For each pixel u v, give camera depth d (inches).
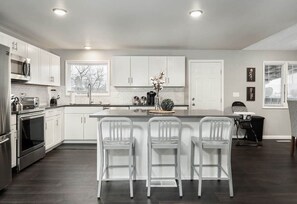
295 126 164.9
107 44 204.8
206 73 234.8
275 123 237.1
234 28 154.8
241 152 178.7
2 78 104.8
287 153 175.8
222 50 234.1
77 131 209.6
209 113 123.2
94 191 107.8
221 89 235.5
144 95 234.1
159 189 110.0
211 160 122.6
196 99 235.1
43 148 161.6
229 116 112.1
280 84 240.5
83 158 162.2
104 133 121.3
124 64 220.8
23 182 117.6
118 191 108.2
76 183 116.9
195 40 189.5
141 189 110.3
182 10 121.3
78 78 237.5
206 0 108.7
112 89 234.8
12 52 138.3
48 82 190.5
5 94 107.3
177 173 113.7
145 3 112.1
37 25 147.5
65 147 197.0
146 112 129.3
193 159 120.7
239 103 229.8
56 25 147.6
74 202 96.7
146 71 220.8
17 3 112.0
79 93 237.0
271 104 241.3
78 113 209.6
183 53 232.8
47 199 99.0
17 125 131.0
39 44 203.9
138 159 121.6
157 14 127.3
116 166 120.8
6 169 108.3
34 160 148.3
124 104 228.2
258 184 115.8
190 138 121.6
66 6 115.8
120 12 124.1
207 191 108.0
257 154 172.7
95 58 233.0
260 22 141.8
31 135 144.6
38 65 172.6
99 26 149.9
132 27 151.8
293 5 115.0
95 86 237.8
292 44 213.2
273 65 240.4
